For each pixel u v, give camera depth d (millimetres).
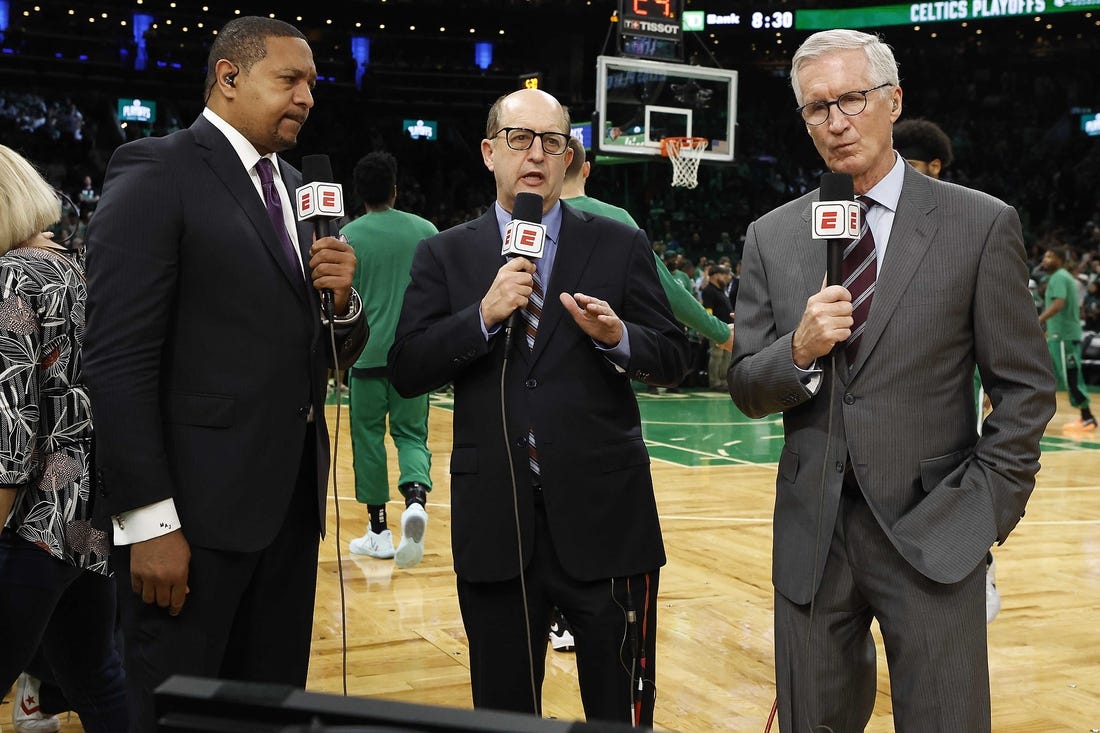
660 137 11266
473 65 27078
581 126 11820
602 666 2221
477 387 2252
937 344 2012
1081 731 3053
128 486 1920
